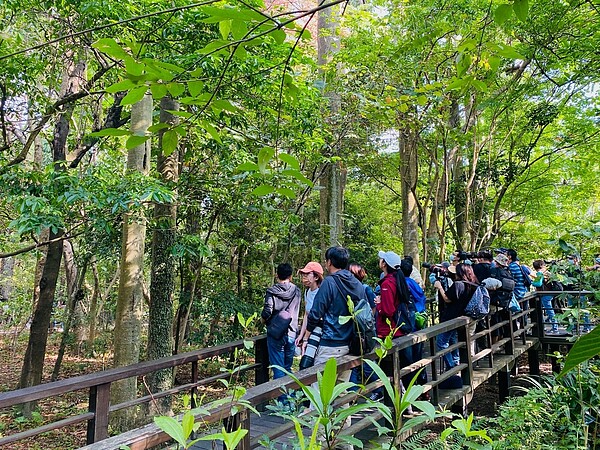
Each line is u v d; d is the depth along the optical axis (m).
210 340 8.16
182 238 5.62
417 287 4.36
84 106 7.07
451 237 11.27
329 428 1.23
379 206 13.44
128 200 4.05
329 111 7.39
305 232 10.59
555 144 9.86
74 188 4.02
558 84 7.27
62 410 7.55
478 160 9.87
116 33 4.04
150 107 5.86
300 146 6.26
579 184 10.41
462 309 4.76
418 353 3.94
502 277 5.55
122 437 1.44
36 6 4.77
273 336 4.10
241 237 7.68
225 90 4.31
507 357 5.68
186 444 0.91
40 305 7.44
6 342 14.37
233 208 6.77
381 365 3.12
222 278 8.81
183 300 8.10
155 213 5.73
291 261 10.76
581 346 0.65
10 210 5.44
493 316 5.93
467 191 8.95
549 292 6.87
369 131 7.57
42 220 3.87
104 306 11.83
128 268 5.71
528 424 2.97
